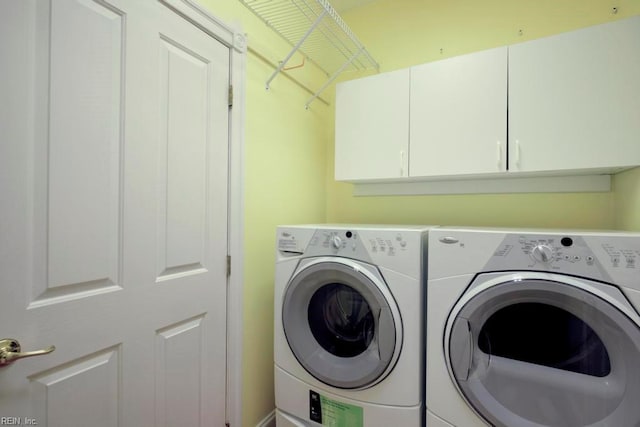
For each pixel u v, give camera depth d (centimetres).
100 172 96
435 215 195
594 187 155
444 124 156
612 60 125
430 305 117
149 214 110
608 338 92
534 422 101
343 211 225
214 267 136
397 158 167
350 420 129
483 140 148
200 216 129
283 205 184
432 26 197
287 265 145
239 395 151
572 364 101
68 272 88
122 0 100
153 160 111
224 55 140
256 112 162
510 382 106
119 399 101
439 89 158
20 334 79
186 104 122
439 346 115
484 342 111
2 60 76
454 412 112
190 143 124
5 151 77
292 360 143
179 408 121
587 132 129
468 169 151
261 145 165
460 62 153
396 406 121
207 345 134
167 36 115
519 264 104
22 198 80
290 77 190
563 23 164
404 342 119
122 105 101
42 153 83
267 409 172
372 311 125
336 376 129
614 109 125
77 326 91
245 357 156
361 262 127
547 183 164
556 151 134
